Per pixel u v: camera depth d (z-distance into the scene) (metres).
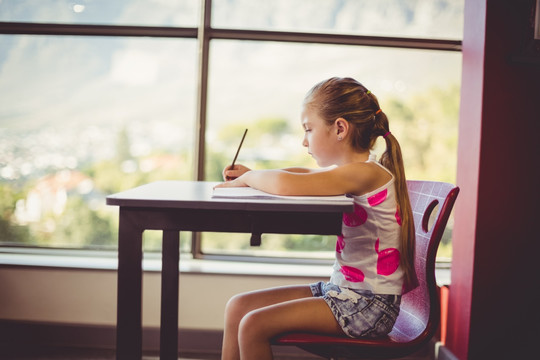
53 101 2.60
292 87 2.58
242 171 1.65
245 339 1.24
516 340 2.07
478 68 2.06
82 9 2.57
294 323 1.25
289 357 2.42
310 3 2.54
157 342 2.44
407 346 1.27
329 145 1.43
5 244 2.64
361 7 2.54
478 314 2.06
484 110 2.02
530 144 2.04
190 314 2.43
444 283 2.36
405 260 1.36
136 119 2.61
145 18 2.57
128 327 1.22
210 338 2.42
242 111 2.59
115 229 2.64
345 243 1.39
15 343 2.46
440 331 2.35
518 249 2.05
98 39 2.58
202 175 2.61
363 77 2.56
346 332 1.27
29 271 2.45
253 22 2.55
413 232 1.37
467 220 2.12
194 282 2.42
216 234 2.65
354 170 1.32
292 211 1.18
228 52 2.57
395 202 1.38
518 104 2.03
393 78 2.56
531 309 2.06
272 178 1.30
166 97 2.60
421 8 2.53
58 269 2.44
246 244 2.65
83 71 2.59
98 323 2.46
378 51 2.55
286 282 2.42
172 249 1.43
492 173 2.04
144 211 1.20
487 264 2.05
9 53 2.58
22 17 2.57
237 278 2.42
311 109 1.44
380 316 1.29
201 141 2.59
